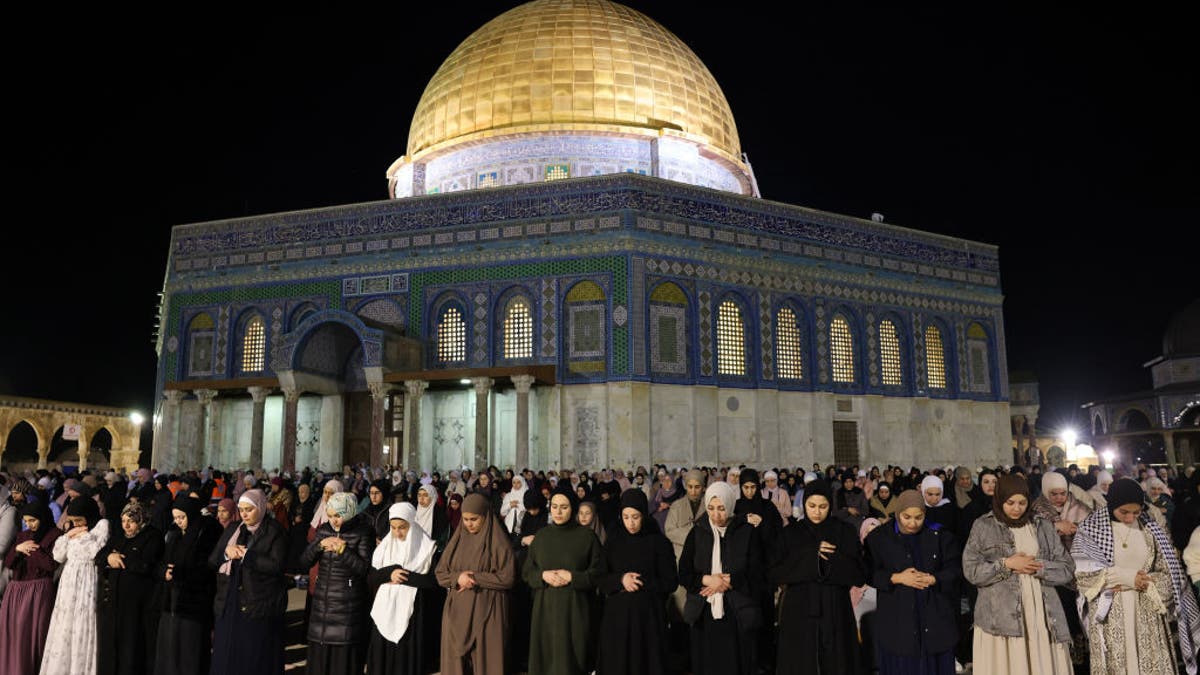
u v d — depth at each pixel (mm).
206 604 8805
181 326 32688
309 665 8305
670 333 28891
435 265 30375
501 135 34219
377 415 27547
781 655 7867
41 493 11711
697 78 37250
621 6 38812
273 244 32344
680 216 29688
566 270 29031
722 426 29312
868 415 32438
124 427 46938
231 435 31812
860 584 7695
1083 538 7867
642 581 7918
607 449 27547
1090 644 7801
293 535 10328
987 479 12484
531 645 8094
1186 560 8359
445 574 8125
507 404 29516
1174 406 49812
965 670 9922
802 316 31828
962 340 35656
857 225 33625
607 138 34531
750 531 8148
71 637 8852
